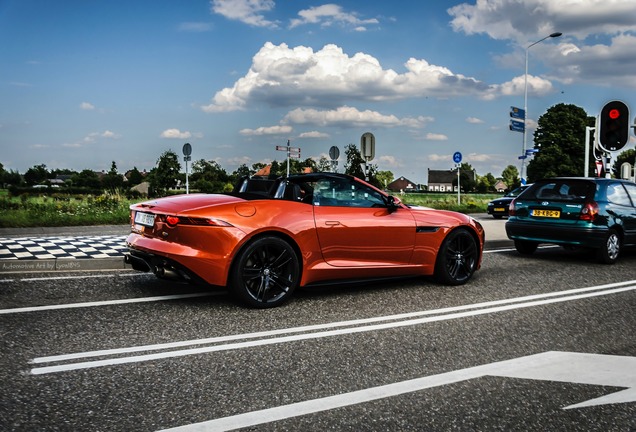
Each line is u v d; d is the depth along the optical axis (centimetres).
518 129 2492
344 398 310
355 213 587
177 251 499
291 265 536
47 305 509
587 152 1861
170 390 318
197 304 530
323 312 514
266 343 412
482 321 491
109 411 287
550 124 6169
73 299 536
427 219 644
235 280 506
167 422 276
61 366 352
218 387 324
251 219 514
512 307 550
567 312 533
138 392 314
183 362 366
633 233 907
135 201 2100
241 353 388
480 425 279
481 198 4231
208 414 286
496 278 724
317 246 555
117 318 471
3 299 528
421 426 276
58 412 284
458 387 330
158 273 520
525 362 379
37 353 376
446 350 404
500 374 354
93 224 1539
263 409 293
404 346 411
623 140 1366
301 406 298
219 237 499
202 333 434
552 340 435
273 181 578
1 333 419
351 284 595
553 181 929
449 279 662
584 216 865
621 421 287
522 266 838
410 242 626
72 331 430
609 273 784
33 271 679
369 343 417
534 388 331
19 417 277
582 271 798
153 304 526
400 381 338
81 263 703
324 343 415
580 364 377
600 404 308
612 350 411
